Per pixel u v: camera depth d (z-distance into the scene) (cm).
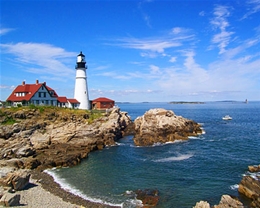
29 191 2959
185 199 2728
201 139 6081
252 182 2711
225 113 15588
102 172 3706
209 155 4491
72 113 6038
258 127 8269
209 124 9231
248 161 4025
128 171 3731
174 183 3188
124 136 6862
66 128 5316
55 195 2856
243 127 8306
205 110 19900
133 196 2842
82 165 4081
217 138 6184
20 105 6031
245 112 16538
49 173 3675
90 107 8669
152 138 5847
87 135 5347
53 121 5650
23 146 4422
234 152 4684
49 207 2509
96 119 6094
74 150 4828
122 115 7662
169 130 6138
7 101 6806
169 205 2605
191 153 4691
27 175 3148
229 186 3016
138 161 4253
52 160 4053
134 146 5509
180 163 4044
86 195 2878
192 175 3450
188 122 6806
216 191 2897
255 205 2445
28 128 5156
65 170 3816
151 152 4878
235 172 3506
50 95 7031
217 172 3534
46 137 5025
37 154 4491
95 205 2612
